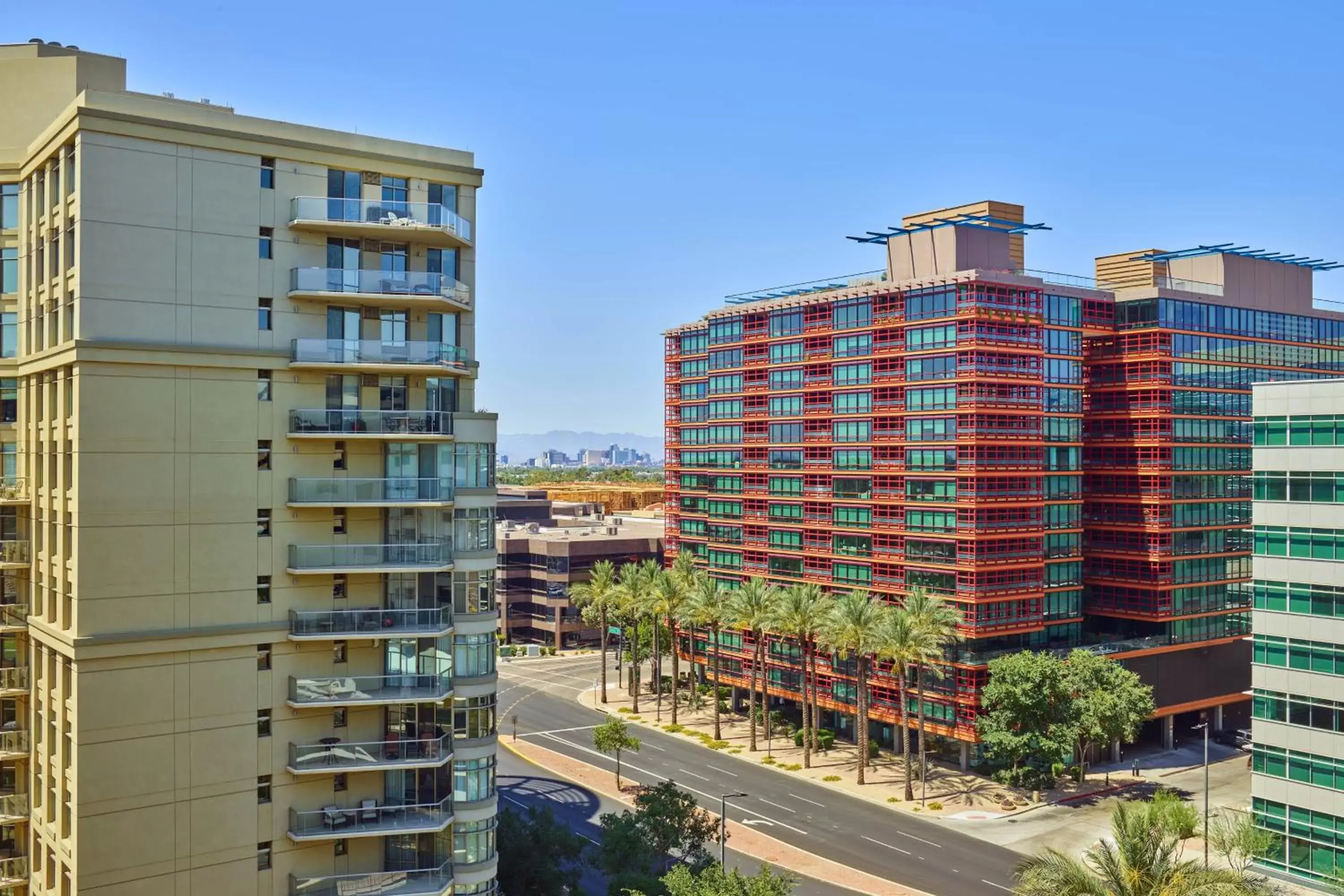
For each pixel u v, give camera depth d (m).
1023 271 103.56
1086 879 44.38
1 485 54.84
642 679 140.38
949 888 70.12
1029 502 99.12
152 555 47.09
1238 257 114.25
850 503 108.38
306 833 49.72
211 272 48.56
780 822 83.88
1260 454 75.38
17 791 54.69
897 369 103.56
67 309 47.59
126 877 46.38
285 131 50.19
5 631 53.59
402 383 53.03
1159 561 104.69
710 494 130.50
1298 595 72.94
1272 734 74.25
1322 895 70.38
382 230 51.22
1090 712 88.19
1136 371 107.31
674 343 139.38
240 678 49.03
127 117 46.62
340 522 51.66
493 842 54.38
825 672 110.50
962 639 96.06
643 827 64.56
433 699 51.81
